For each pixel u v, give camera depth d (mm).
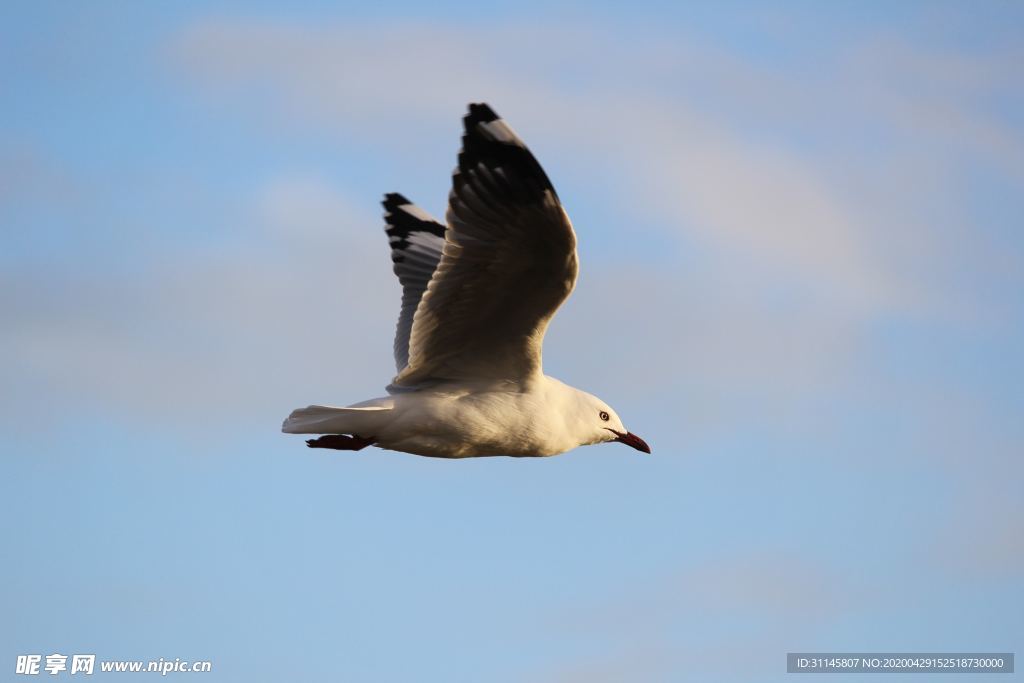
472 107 12523
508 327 13844
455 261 13242
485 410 14297
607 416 15375
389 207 18094
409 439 14352
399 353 17344
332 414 14125
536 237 12758
